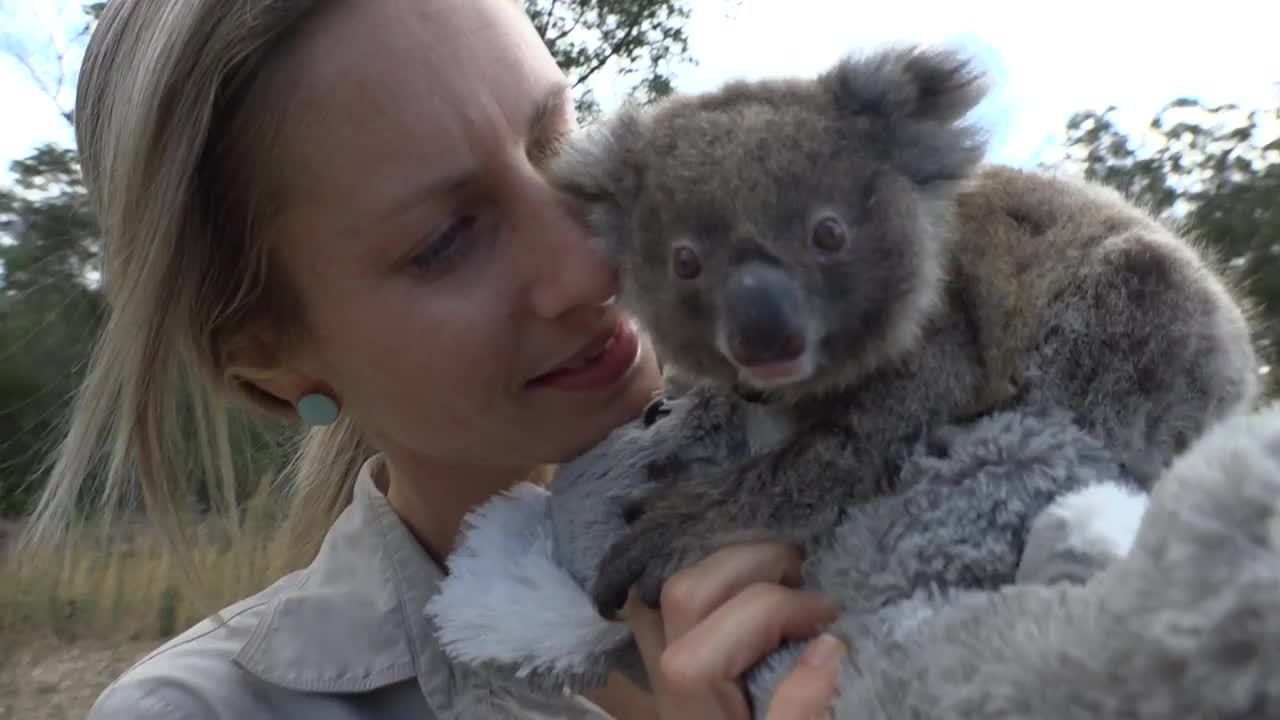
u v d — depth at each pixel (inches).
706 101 13.5
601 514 13.7
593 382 15.0
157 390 17.0
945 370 12.1
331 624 16.3
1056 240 12.2
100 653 53.1
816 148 12.2
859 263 12.0
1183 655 6.1
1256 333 13.6
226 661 16.5
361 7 14.0
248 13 14.2
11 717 46.8
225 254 15.8
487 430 15.1
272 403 18.6
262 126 14.4
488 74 14.2
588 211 14.4
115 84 16.2
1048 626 7.6
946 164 13.0
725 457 13.9
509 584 13.3
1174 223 14.4
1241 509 6.3
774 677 10.8
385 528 16.8
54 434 21.6
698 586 11.6
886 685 8.8
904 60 13.0
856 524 11.2
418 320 14.3
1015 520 10.2
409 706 15.6
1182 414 10.9
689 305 12.5
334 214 14.1
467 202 14.1
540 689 13.0
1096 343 11.2
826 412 12.8
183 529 17.9
